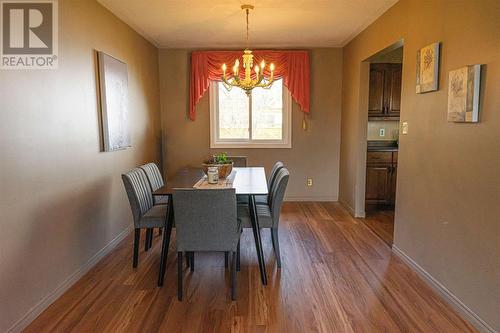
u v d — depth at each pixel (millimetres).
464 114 2266
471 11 2230
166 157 5605
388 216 4828
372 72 4922
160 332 2182
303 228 4293
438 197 2650
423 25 2861
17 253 2188
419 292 2678
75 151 2893
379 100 4965
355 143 4797
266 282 2828
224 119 5676
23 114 2250
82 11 3021
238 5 3486
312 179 5680
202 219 2492
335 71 5500
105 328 2221
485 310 2129
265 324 2262
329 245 3697
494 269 2049
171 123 5562
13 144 2154
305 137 5609
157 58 5395
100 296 2633
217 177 3260
